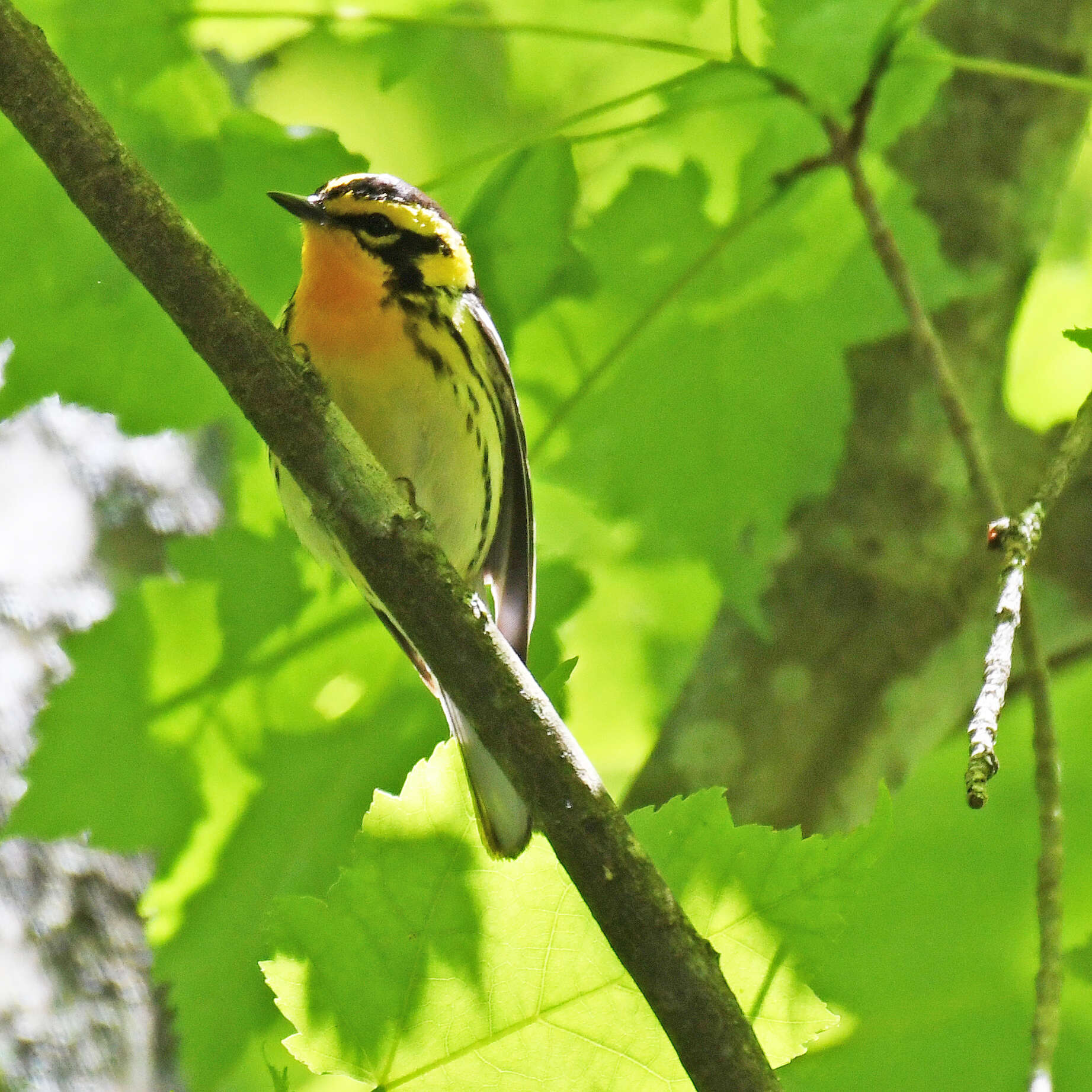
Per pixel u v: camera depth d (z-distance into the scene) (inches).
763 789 476.7
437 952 223.0
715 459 443.5
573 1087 225.8
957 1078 427.8
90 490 542.6
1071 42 470.6
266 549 419.5
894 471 490.3
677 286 426.3
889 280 374.0
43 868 499.8
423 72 438.0
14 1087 470.9
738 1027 206.2
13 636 510.9
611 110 394.9
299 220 402.6
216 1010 409.7
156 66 379.9
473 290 415.8
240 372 242.2
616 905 211.3
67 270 384.8
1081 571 536.4
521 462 412.8
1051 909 285.6
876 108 394.3
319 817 427.8
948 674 486.3
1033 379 531.8
